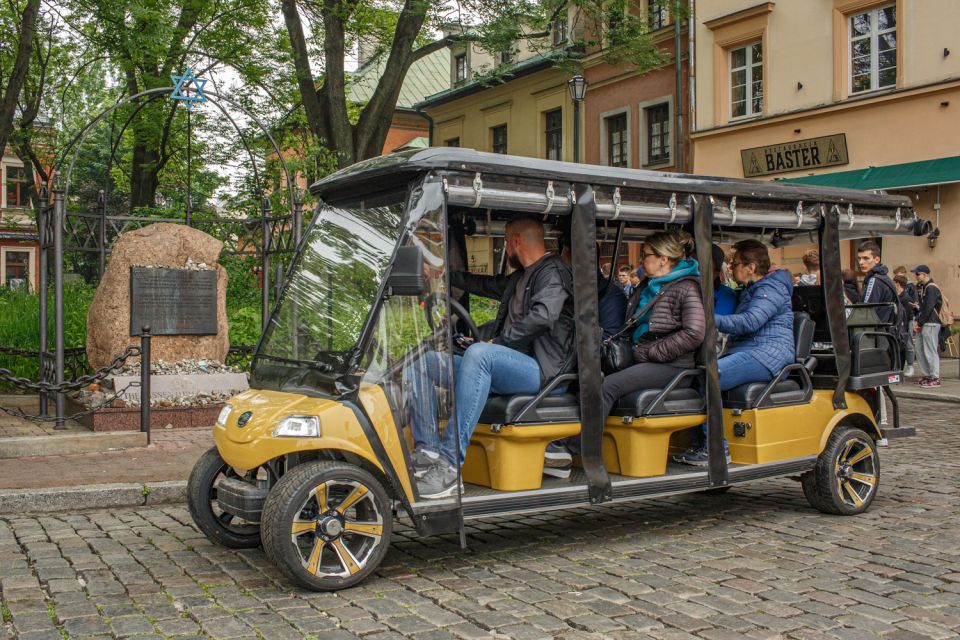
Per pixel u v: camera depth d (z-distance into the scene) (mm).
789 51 22156
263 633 3932
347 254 5082
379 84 18953
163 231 10844
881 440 6680
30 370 12820
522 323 5215
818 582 4730
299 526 4484
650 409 5516
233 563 5078
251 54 22281
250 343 13000
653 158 27375
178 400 10406
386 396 4715
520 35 18531
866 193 6793
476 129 36156
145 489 6793
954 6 18734
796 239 7066
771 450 6066
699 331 5660
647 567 5031
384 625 4047
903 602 4402
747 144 23359
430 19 18844
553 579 4793
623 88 28281
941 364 18062
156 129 22484
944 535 5785
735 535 5809
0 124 17859
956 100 18766
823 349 6621
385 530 4699
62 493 6559
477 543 5613
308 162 17484
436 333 4855
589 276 5309
